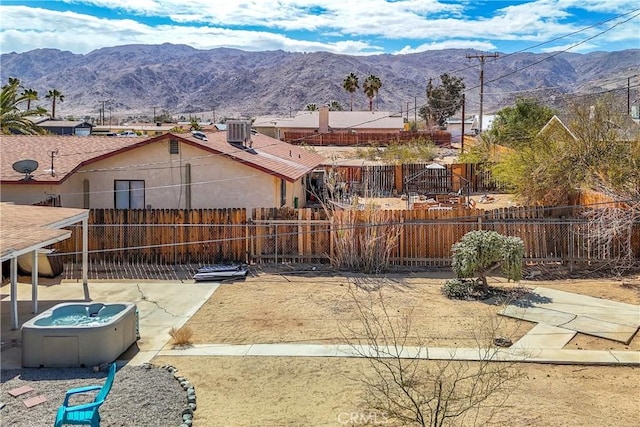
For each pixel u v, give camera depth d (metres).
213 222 17.84
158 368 9.82
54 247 17.50
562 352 10.37
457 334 11.42
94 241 18.02
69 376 9.54
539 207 17.28
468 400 8.10
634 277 15.88
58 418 6.85
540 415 7.98
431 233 17.42
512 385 9.01
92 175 20.67
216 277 16.16
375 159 48.94
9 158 21.48
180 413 8.12
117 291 15.10
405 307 13.34
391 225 17.34
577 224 16.95
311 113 74.62
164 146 20.48
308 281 15.93
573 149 19.67
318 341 11.19
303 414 8.13
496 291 14.50
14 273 12.07
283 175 19.92
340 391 8.88
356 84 107.75
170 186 20.59
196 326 12.22
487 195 32.72
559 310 12.88
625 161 18.97
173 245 17.89
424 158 47.19
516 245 14.26
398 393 7.87
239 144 23.64
